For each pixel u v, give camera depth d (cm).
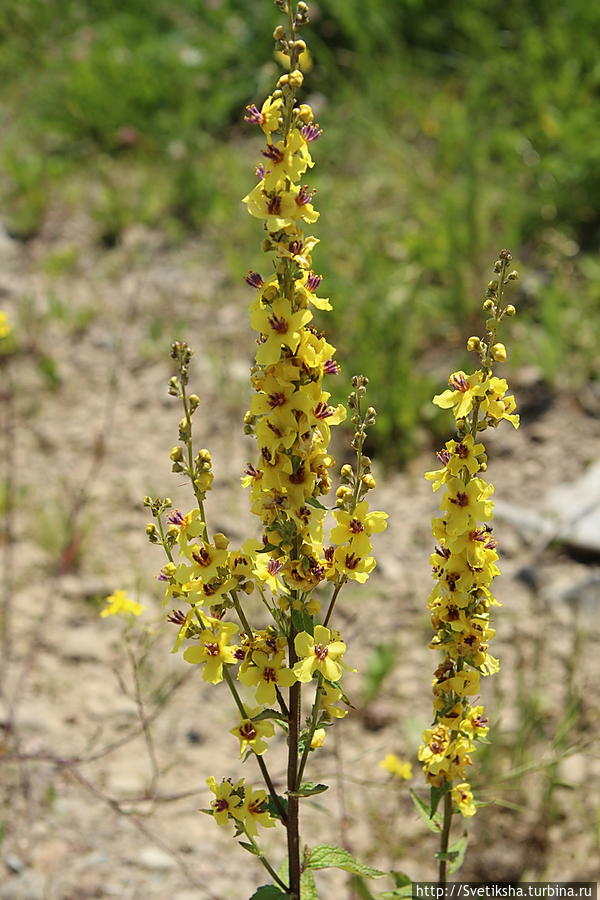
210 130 214
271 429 81
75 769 112
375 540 141
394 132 208
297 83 79
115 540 142
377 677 124
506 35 215
